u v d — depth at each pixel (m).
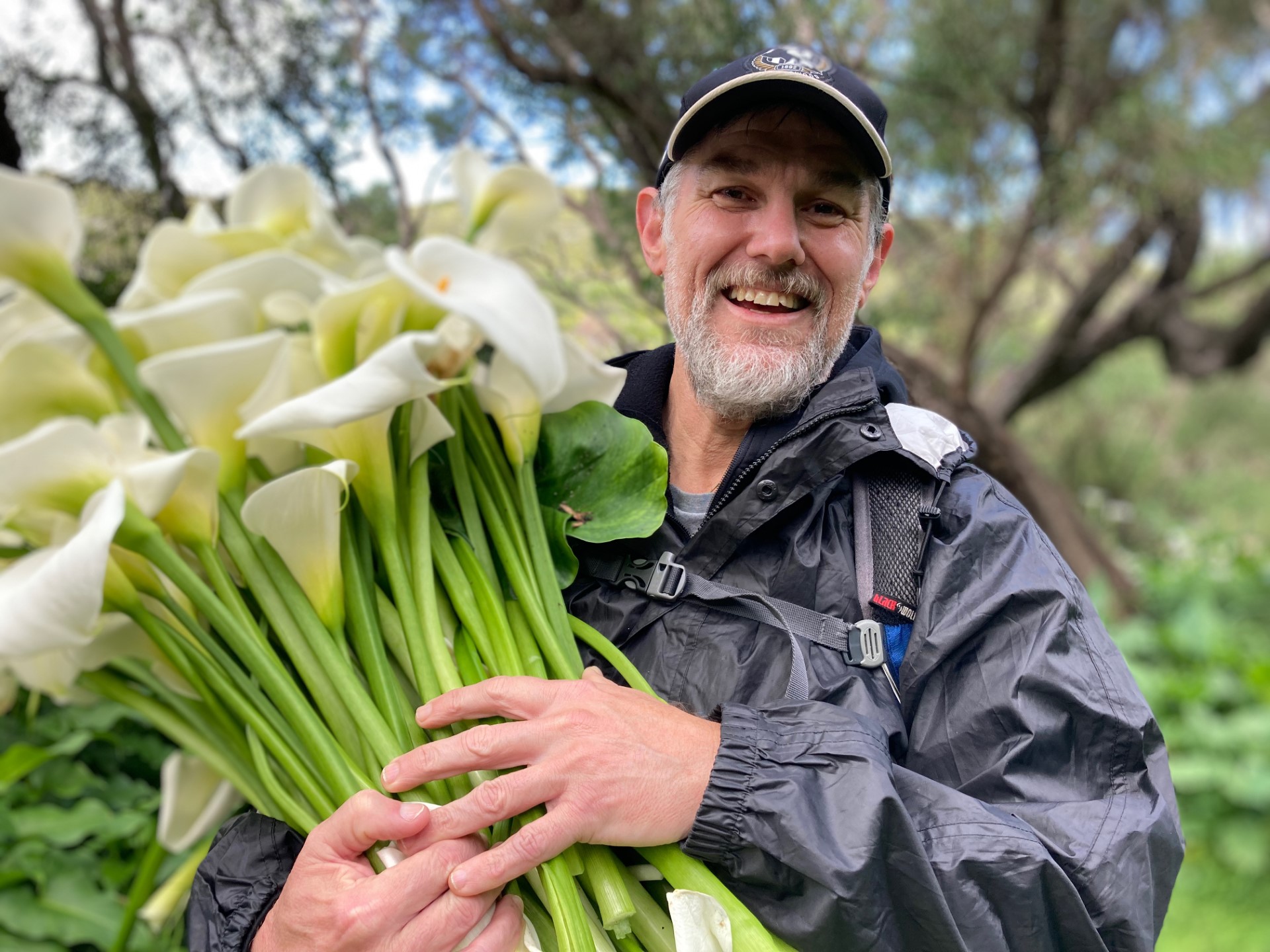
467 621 1.01
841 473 1.12
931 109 3.75
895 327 4.06
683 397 1.35
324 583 0.94
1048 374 5.96
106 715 1.88
